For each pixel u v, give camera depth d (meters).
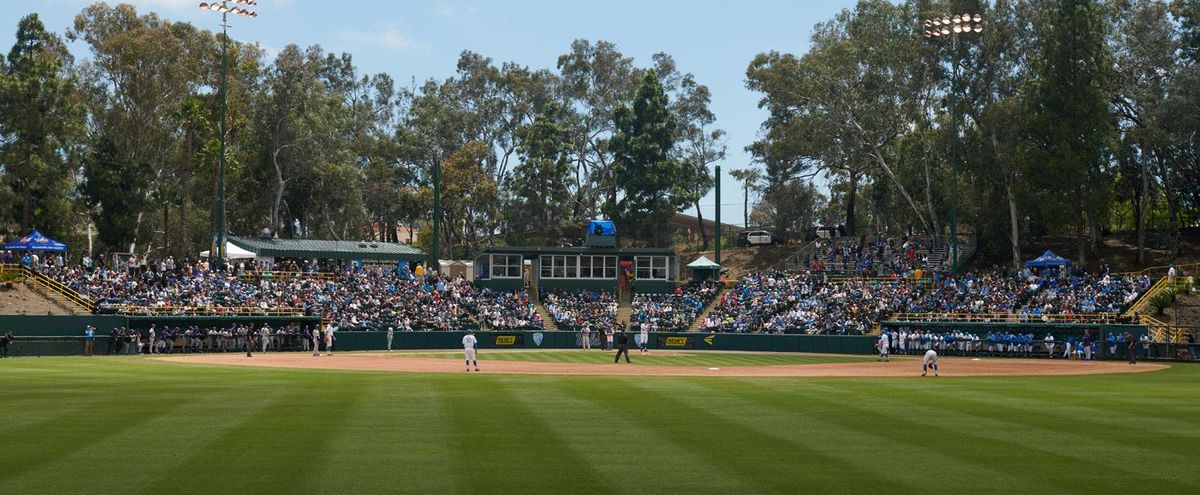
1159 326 61.62
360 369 44.09
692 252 120.00
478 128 126.06
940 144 86.06
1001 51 83.88
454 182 114.25
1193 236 86.88
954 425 21.77
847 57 89.56
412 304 78.19
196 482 14.67
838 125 92.00
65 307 63.53
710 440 19.22
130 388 30.55
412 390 30.59
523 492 14.15
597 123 123.44
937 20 74.00
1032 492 14.30
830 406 25.95
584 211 125.50
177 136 96.69
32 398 26.84
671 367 47.69
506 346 75.56
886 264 90.31
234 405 25.14
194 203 102.12
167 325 64.81
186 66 95.19
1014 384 35.38
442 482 14.80
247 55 102.38
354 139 118.38
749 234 115.06
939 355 68.38
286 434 19.62
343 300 75.31
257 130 100.00
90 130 93.06
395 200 117.62
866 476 15.46
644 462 16.64
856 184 111.12
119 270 72.81
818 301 79.44
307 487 14.37
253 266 82.94
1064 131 76.88
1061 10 77.50
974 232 93.50
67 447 17.80
